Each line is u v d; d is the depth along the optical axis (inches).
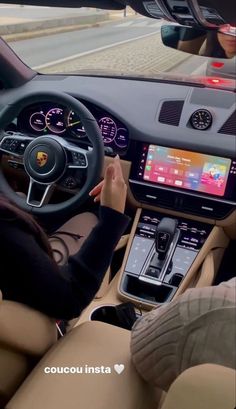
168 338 31.0
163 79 92.4
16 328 36.6
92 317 80.4
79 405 33.2
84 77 95.5
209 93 87.4
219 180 85.5
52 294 38.9
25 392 34.0
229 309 27.4
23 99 75.4
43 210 75.2
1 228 36.2
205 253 87.5
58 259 72.8
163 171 88.4
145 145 88.3
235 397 26.5
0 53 91.4
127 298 84.3
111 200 45.0
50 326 40.1
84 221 82.5
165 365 32.2
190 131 86.0
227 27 53.1
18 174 85.0
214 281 94.0
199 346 28.4
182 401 27.6
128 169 89.9
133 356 35.4
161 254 86.7
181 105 87.4
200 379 27.4
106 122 90.5
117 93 91.2
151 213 91.4
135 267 87.4
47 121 87.2
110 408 33.4
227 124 84.8
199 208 88.0
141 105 89.3
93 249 44.1
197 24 53.5
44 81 96.5
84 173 74.7
